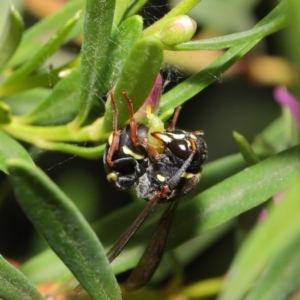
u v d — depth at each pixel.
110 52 0.11
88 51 0.11
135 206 0.12
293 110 0.13
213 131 0.16
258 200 0.11
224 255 0.15
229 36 0.10
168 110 0.11
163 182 0.12
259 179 0.11
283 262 0.10
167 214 0.12
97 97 0.11
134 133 0.12
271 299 0.10
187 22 0.11
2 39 0.12
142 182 0.12
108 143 0.12
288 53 0.09
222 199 0.11
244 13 0.15
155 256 0.12
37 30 0.13
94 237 0.10
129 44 0.11
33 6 0.15
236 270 0.10
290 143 0.13
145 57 0.10
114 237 0.12
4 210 0.16
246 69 0.15
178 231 0.12
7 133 0.12
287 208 0.10
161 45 0.10
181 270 0.13
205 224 0.12
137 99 0.11
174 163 0.12
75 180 0.15
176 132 0.12
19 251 0.15
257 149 0.13
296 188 0.10
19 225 0.16
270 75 0.15
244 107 0.16
